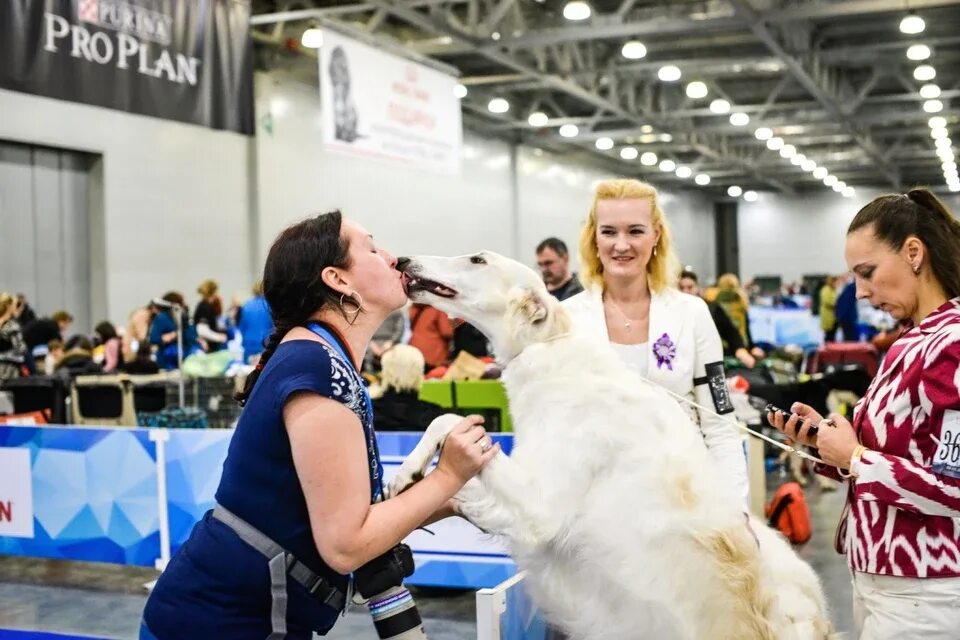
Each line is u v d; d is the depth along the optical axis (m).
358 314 2.15
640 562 2.56
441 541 5.23
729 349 8.31
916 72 15.99
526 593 2.72
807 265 34.19
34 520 5.87
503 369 2.95
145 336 10.04
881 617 2.31
